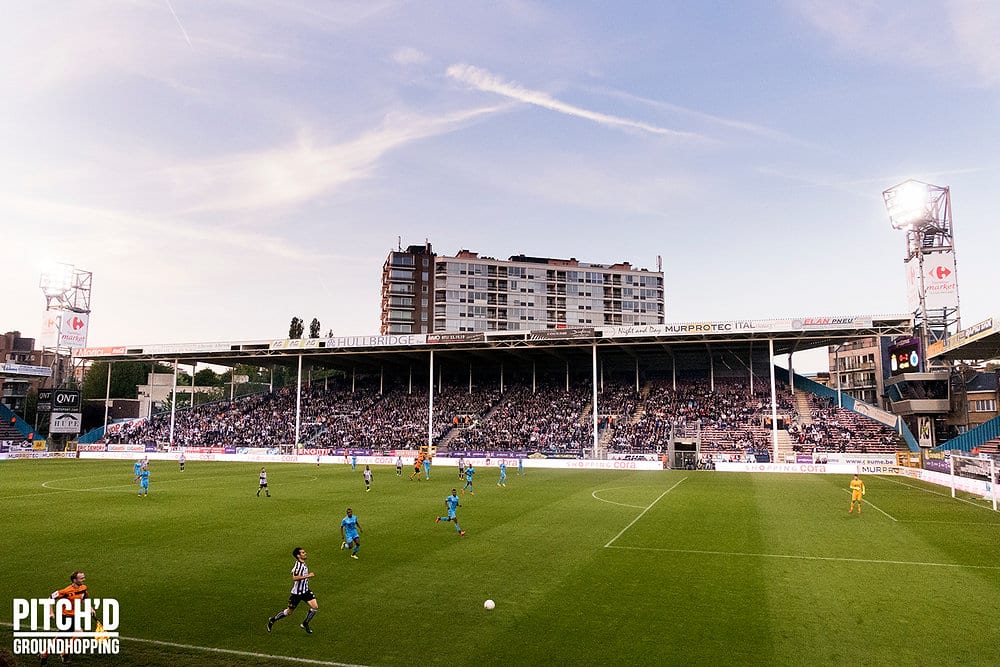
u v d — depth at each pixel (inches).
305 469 2429.9
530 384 3599.9
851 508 1267.2
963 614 587.2
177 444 3228.3
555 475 2198.6
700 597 642.8
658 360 3575.3
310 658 494.6
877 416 2719.0
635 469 2527.1
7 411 3459.6
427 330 5797.2
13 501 1422.2
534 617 583.5
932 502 1411.2
